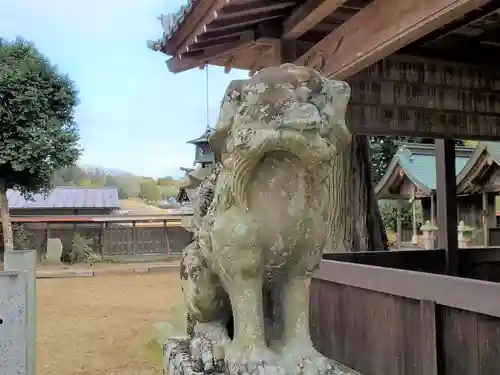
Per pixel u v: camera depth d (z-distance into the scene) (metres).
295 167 1.51
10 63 14.89
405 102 4.67
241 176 1.50
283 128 1.37
